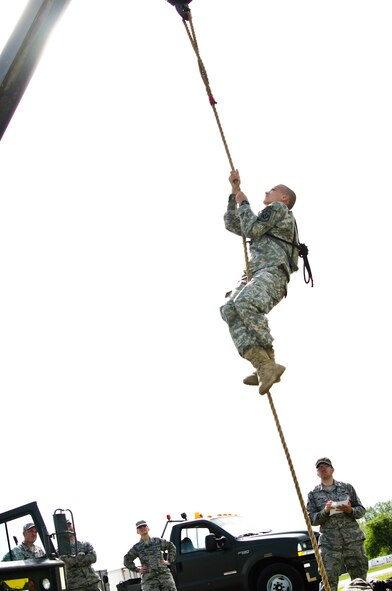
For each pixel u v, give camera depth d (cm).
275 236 971
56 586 1205
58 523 1369
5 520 1579
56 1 838
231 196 1066
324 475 1753
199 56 1016
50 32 840
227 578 2505
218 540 2548
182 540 2608
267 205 1006
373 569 3422
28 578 1179
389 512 4397
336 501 1719
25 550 1551
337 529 1703
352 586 642
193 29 1022
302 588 2445
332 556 1697
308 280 995
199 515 2692
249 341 894
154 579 2298
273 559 2503
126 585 2708
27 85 849
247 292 911
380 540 4200
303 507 823
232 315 925
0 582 1145
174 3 1010
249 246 990
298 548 2477
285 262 959
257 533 2609
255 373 936
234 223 1059
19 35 836
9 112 847
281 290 946
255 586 2508
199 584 2527
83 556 2069
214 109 1023
